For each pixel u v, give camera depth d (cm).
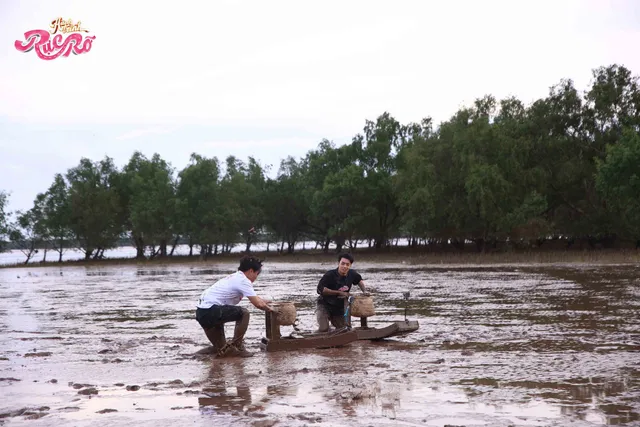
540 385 769
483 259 5031
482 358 959
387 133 8162
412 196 6200
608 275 2881
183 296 2402
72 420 656
